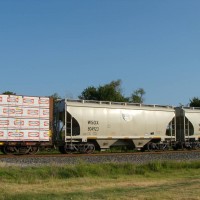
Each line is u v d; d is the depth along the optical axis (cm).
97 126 3444
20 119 2978
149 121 3788
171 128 3969
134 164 2214
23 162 2370
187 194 1324
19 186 1563
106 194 1352
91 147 3362
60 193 1396
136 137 3684
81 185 1614
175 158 2852
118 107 3606
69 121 3312
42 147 3156
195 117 4147
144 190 1443
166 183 1686
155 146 3816
